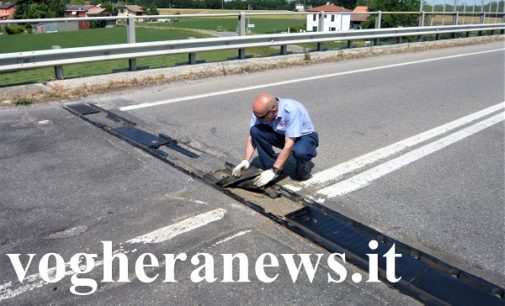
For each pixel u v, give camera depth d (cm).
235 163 476
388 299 273
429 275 297
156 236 333
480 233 348
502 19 2228
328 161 491
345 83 926
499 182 443
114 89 800
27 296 270
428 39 1758
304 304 267
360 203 394
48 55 734
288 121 401
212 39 959
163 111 669
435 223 361
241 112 672
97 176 437
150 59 1241
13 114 633
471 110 730
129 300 268
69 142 528
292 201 395
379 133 594
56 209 371
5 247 318
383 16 1828
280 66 1104
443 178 450
